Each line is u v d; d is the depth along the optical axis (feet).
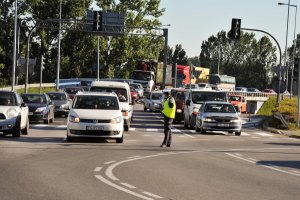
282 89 204.85
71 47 423.64
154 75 386.11
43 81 428.97
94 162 73.36
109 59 433.07
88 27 330.54
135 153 87.15
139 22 434.30
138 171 65.87
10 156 77.66
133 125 162.40
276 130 160.56
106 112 103.50
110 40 431.84
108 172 64.13
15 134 107.65
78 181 56.80
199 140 121.60
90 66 432.66
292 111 191.52
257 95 376.07
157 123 175.63
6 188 51.42
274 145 116.37
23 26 409.90
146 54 445.37
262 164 79.71
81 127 100.53
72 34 421.59
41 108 151.53
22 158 75.61
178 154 88.53
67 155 81.00
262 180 62.95
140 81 376.48
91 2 432.25
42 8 415.64
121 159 77.77
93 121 101.14
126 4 435.94
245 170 71.61
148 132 138.82
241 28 206.08
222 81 501.15
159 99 245.45
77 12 418.31
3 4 407.03
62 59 417.69
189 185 56.65
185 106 165.89
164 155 85.92
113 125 101.76
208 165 75.20
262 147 110.01
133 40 435.53
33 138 108.88
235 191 54.13
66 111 189.88
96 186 53.98
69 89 254.06
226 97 163.53
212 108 143.84
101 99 108.27
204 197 49.88
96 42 422.41
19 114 107.34
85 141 105.40
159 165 72.69
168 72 397.39
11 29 406.82
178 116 182.50
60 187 52.80
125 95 139.13
